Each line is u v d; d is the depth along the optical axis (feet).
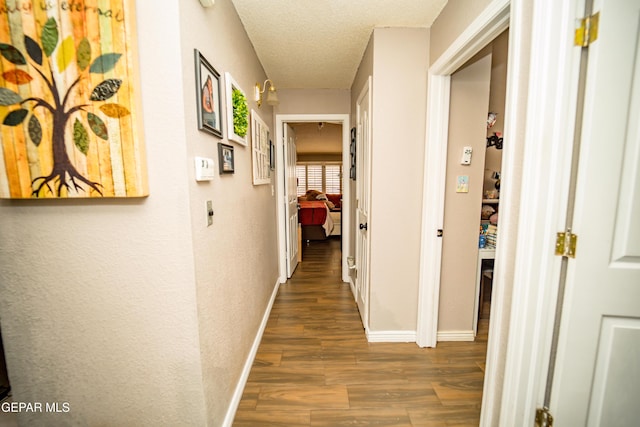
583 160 2.90
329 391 5.09
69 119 2.93
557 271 3.18
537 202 3.13
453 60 4.98
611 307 3.08
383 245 6.40
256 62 7.09
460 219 6.25
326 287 10.19
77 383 3.51
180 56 2.98
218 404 4.04
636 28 2.69
